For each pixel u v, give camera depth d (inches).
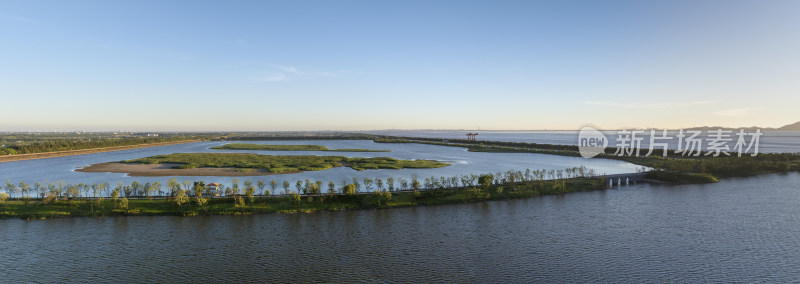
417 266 2178.9
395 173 5812.0
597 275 2069.4
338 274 2073.1
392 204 3449.8
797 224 2945.4
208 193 3634.4
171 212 3142.2
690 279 2022.6
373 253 2362.2
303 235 2672.2
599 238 2642.7
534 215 3213.6
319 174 5664.4
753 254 2348.7
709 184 4714.6
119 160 7829.7
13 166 6658.5
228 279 2006.6
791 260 2252.7
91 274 2053.4
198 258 2266.2
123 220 2977.4
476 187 3986.2
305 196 3540.8
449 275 2065.7
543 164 7076.8
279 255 2321.6
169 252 2352.4
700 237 2655.0
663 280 2011.6
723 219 3097.9
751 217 3152.1
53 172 5772.6
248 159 7672.2
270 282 1977.1
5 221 2913.4
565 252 2386.8
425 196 3678.6
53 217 3002.0
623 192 4197.8
